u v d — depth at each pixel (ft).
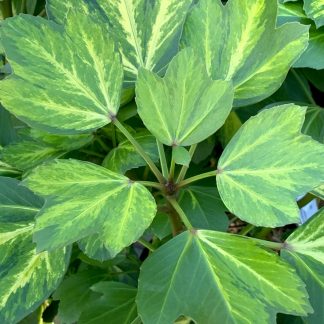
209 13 1.14
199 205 1.25
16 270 1.02
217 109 0.96
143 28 1.18
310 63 1.38
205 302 0.86
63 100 1.03
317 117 1.50
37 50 1.01
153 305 0.86
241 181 0.93
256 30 1.09
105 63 1.04
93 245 1.01
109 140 1.36
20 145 1.26
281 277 0.87
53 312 1.63
